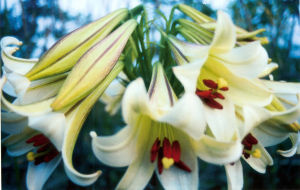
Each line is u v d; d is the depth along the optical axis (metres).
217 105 0.45
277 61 0.92
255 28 0.94
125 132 0.41
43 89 0.49
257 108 0.43
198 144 0.42
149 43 0.54
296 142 0.50
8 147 0.47
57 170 0.91
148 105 0.39
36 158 0.46
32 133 0.47
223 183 1.02
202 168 0.96
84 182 0.42
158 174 0.44
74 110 0.45
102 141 0.41
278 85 0.50
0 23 0.75
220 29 0.41
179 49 0.47
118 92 0.66
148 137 0.45
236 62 0.44
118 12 0.52
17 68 0.50
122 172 0.93
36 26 0.83
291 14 0.91
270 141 0.49
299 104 0.44
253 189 0.96
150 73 0.53
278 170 0.95
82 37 0.48
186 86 0.40
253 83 0.46
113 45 0.47
